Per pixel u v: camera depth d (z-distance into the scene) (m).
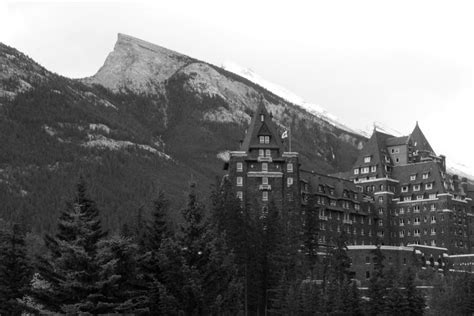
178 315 77.44
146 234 87.56
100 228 74.94
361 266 179.50
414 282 157.00
